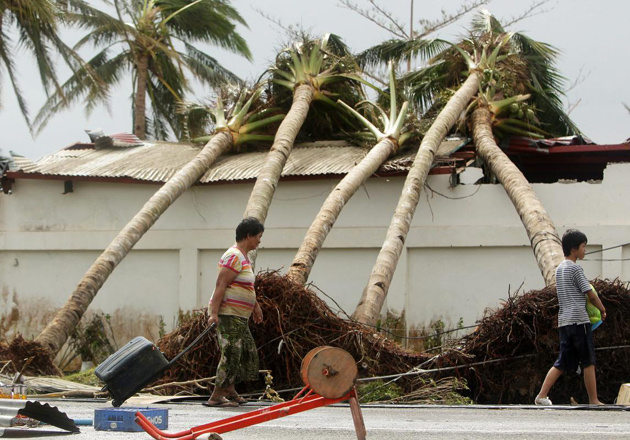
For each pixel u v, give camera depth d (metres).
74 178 19.00
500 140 19.77
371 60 25.09
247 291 8.89
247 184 18.23
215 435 5.35
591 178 20.69
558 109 23.95
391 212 17.50
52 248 19.33
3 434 6.11
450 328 16.94
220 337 8.90
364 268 17.55
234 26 35.38
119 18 32.78
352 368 5.14
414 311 17.16
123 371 6.25
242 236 8.94
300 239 17.94
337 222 17.80
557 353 11.26
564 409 9.02
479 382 11.62
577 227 16.66
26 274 19.59
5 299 19.66
